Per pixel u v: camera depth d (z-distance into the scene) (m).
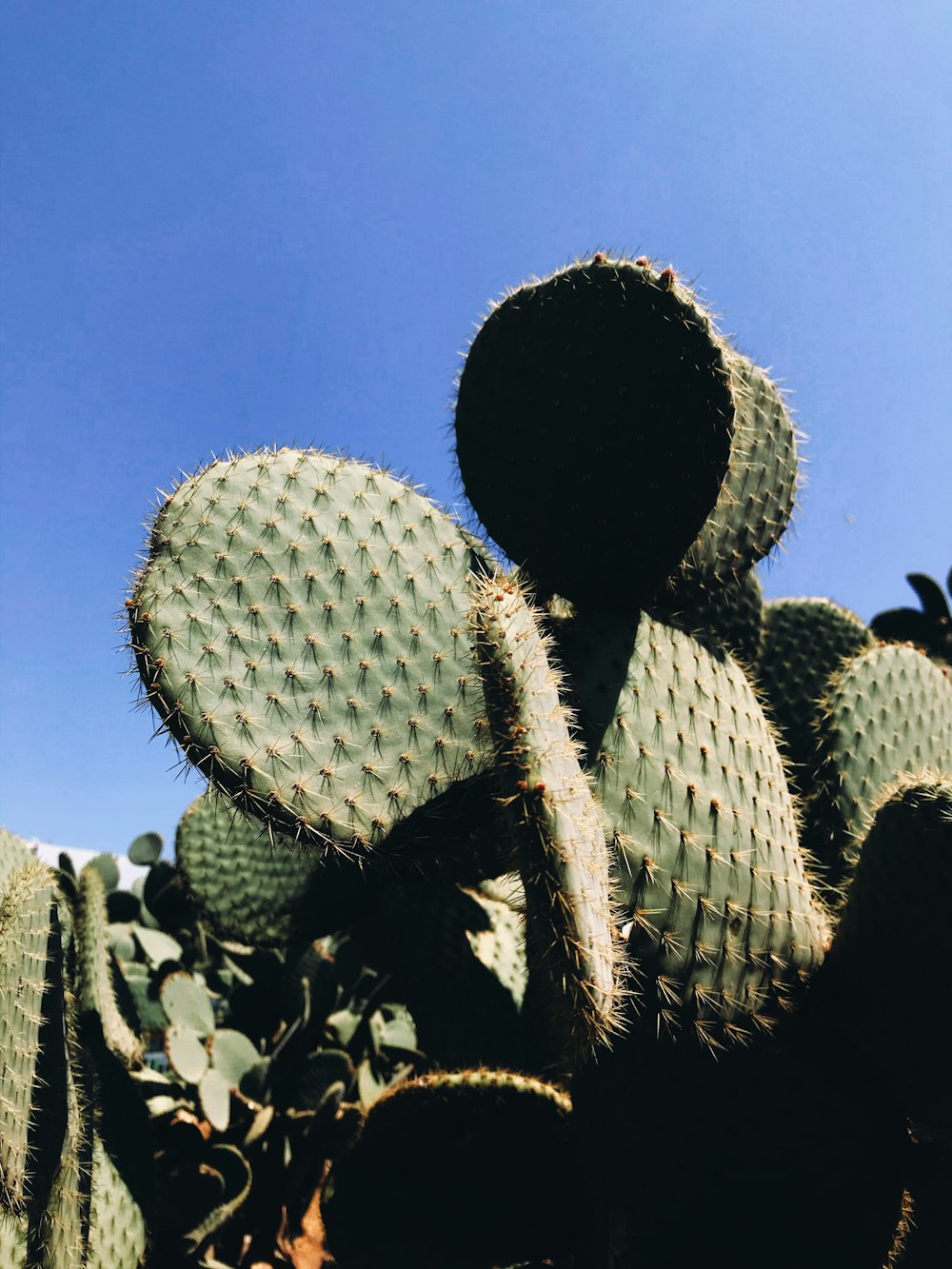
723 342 0.75
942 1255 0.65
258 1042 1.40
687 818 0.69
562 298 0.79
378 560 0.80
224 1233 1.19
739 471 0.89
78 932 0.92
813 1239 0.64
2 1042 0.73
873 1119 0.66
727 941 0.66
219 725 0.70
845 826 0.88
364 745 0.74
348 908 1.03
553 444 0.79
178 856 1.07
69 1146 0.76
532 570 0.81
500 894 1.17
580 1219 0.73
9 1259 0.83
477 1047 0.94
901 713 0.93
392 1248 0.77
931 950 0.62
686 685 0.76
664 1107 0.66
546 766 0.53
